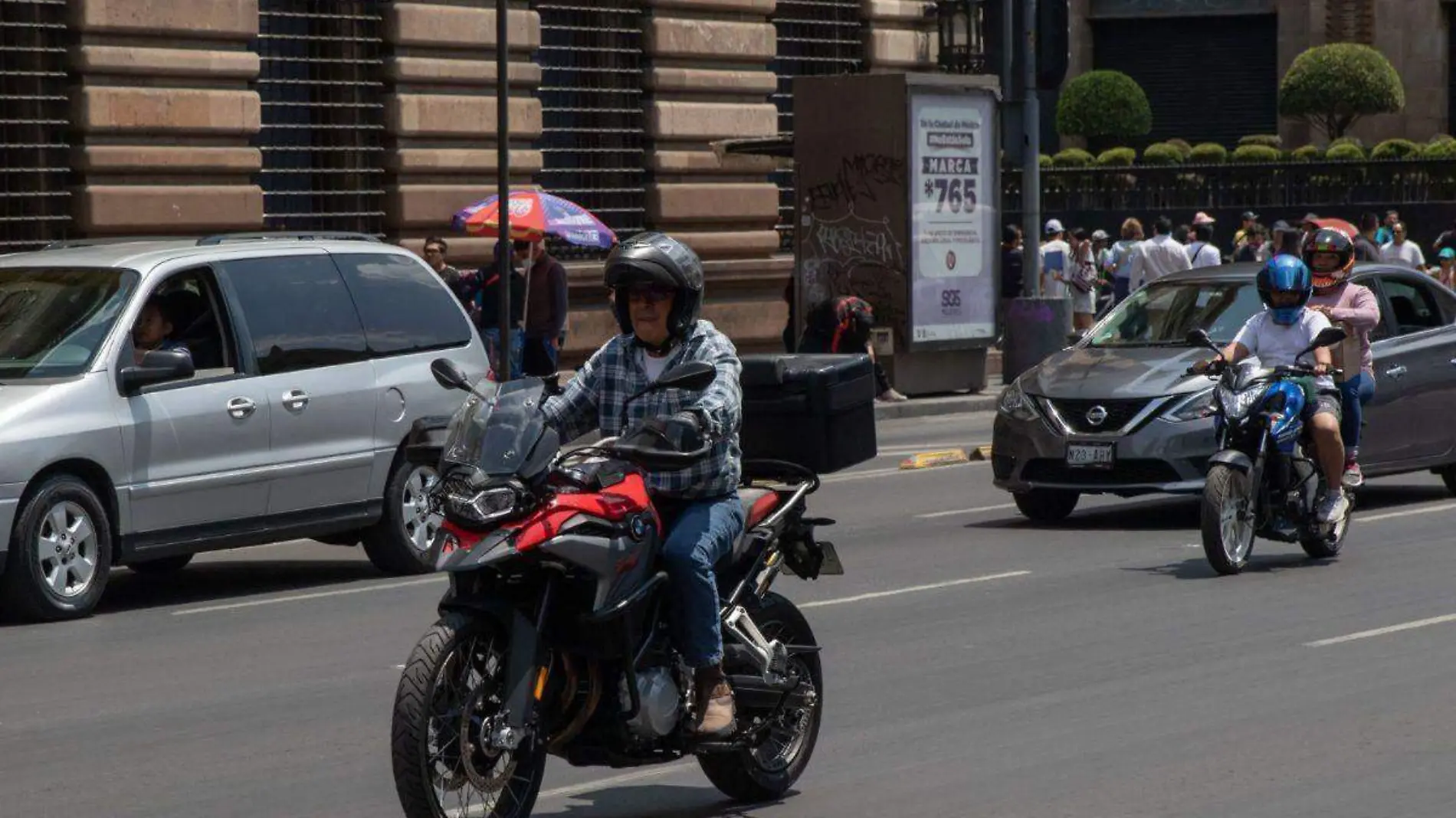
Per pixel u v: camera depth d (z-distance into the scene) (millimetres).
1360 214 80000
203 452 21172
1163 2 103125
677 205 44281
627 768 14211
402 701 10984
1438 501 28562
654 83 43750
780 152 44938
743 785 12930
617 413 12180
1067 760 14039
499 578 11445
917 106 42906
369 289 23125
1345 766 13773
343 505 22453
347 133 38656
